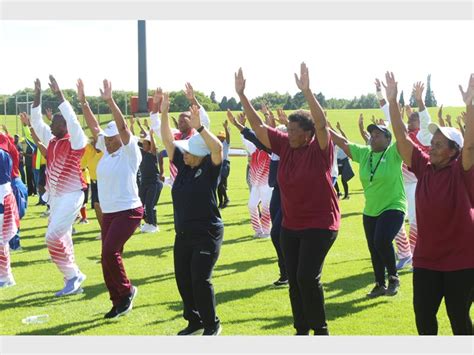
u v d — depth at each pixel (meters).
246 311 7.83
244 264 10.78
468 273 5.08
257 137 6.36
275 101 59.09
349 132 57.84
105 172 7.60
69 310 8.07
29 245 13.26
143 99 37.75
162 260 11.30
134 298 8.59
